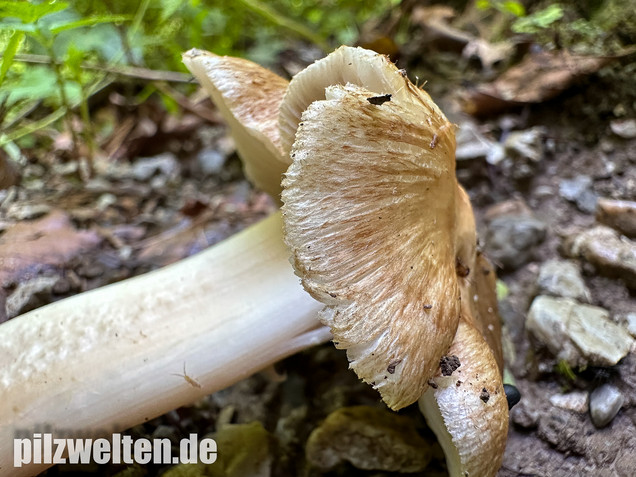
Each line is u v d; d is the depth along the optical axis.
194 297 0.06
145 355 0.06
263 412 0.08
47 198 0.10
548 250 0.09
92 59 0.12
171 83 0.14
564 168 0.10
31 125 0.11
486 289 0.07
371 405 0.08
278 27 0.15
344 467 0.07
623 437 0.07
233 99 0.06
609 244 0.08
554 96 0.11
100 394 0.06
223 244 0.07
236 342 0.06
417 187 0.05
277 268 0.06
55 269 0.08
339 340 0.05
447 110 0.12
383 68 0.05
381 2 0.16
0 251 0.08
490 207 0.10
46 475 0.07
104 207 0.10
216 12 0.13
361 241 0.05
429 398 0.06
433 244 0.06
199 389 0.06
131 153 0.12
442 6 0.14
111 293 0.06
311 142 0.05
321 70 0.05
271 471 0.07
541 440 0.07
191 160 0.12
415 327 0.05
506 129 0.11
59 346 0.06
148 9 0.13
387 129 0.05
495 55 0.12
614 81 0.10
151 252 0.09
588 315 0.08
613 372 0.07
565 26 0.11
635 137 0.10
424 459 0.07
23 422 0.06
